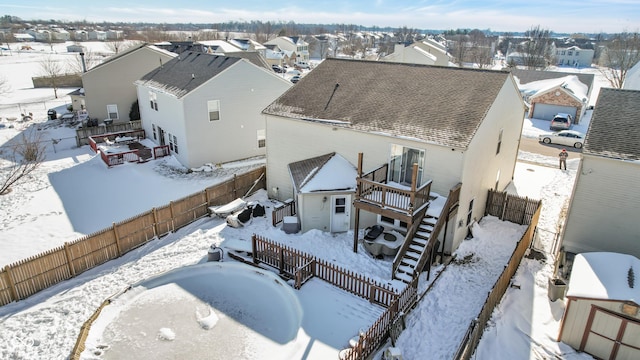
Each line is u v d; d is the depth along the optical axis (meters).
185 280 15.70
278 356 11.91
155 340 12.49
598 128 15.94
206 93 27.53
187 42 56.16
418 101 18.86
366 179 16.66
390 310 12.73
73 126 41.00
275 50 108.88
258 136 31.38
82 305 14.17
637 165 14.36
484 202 21.28
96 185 25.41
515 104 22.06
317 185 18.70
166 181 26.17
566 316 12.39
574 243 16.42
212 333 12.84
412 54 62.88
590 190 15.55
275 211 20.09
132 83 39.47
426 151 17.09
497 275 16.55
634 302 11.15
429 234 16.28
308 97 21.95
